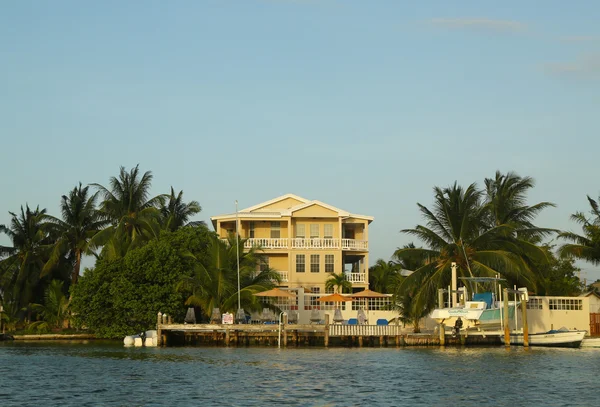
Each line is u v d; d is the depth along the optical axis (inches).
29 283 3221.0
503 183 2888.8
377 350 2190.0
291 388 1441.9
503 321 2346.2
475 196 2632.9
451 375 1622.8
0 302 3216.0
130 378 1582.2
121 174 3164.4
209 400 1314.0
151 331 2443.4
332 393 1385.3
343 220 3265.3
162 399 1325.0
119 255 2778.1
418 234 2672.2
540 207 2837.1
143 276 2583.7
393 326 2325.3
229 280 2564.0
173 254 2613.2
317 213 3216.0
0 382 1533.0
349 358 1951.3
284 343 2299.5
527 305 2581.2
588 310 2623.0
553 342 2310.5
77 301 2628.0
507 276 2719.0
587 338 2336.4
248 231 3270.2
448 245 2600.9
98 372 1684.3
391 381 1533.0
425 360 1908.2
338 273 3129.9
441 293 2409.0
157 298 2518.5
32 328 3088.1
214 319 2383.1
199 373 1654.8
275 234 3265.3
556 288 3166.8
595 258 2694.4
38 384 1504.7
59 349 2310.5
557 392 1402.6
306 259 3166.8
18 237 3218.5
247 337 2363.4
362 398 1336.1
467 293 2519.7
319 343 2370.8
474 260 2596.0
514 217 2859.3
